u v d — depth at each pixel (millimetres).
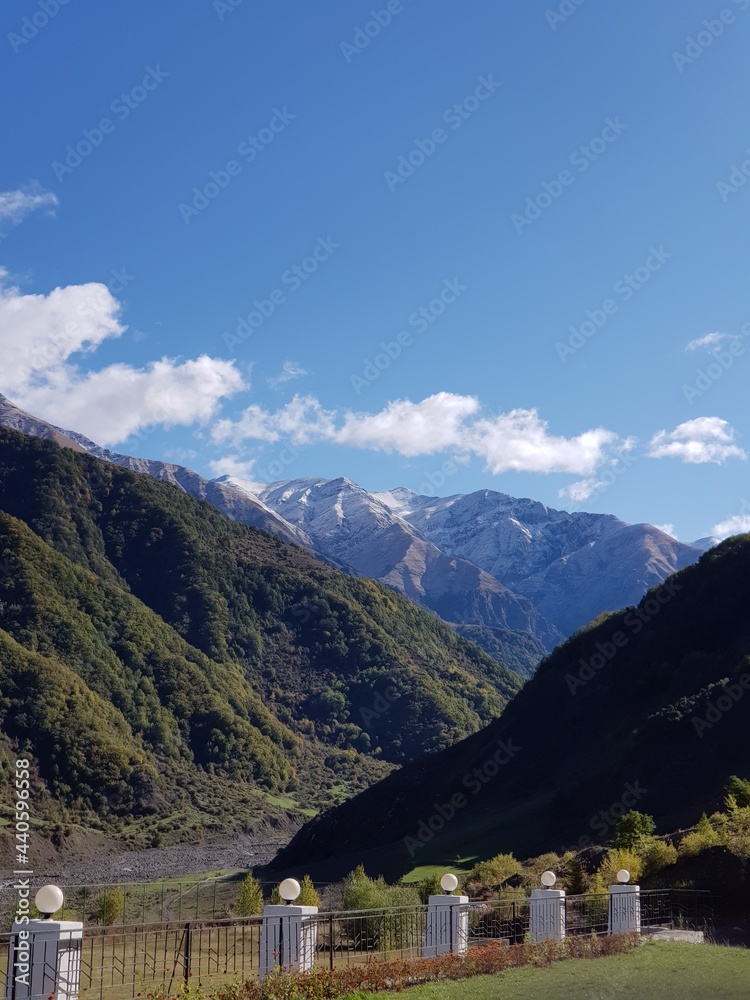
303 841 111312
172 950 25641
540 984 16438
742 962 19016
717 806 56094
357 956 21125
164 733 164375
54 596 177000
